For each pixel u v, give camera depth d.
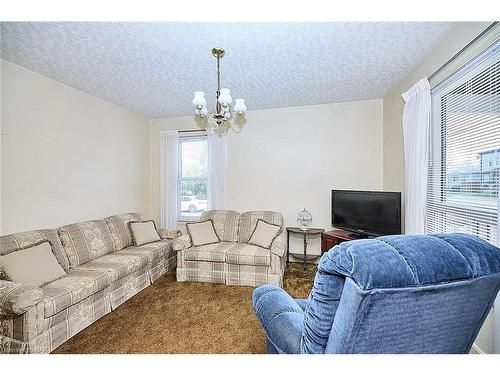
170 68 2.56
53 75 2.69
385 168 3.49
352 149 3.73
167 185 4.39
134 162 4.15
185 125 4.39
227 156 4.21
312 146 3.88
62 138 2.90
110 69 2.57
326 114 3.82
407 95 2.53
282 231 3.54
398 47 2.18
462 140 1.86
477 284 0.80
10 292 1.61
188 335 2.00
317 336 0.90
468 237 0.89
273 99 3.58
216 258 3.06
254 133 4.10
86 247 2.72
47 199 2.73
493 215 1.56
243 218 3.69
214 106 3.71
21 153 2.48
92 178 3.32
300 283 3.09
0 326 1.70
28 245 2.17
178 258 3.18
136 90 3.16
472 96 1.74
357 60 2.42
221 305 2.51
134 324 2.16
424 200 2.25
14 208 2.42
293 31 1.93
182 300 2.62
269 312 1.31
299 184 3.95
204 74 2.72
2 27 1.84
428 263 0.75
